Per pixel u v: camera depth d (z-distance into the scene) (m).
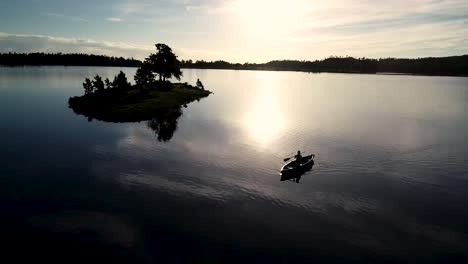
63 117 67.00
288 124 65.06
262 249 23.95
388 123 67.56
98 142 49.25
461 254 23.81
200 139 52.25
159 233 25.72
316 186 34.84
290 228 26.80
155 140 51.22
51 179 35.28
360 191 33.81
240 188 34.06
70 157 42.28
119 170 38.22
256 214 28.92
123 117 67.06
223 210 29.48
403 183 35.88
